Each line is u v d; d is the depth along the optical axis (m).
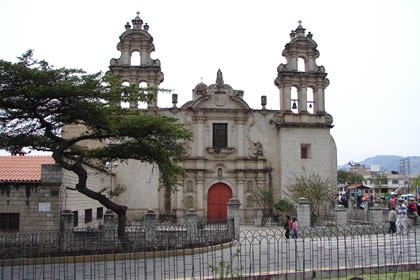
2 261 14.85
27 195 22.16
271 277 12.30
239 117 38.06
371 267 13.21
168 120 20.44
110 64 37.09
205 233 20.66
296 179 35.59
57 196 22.11
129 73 36.84
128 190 35.81
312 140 38.03
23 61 17.33
